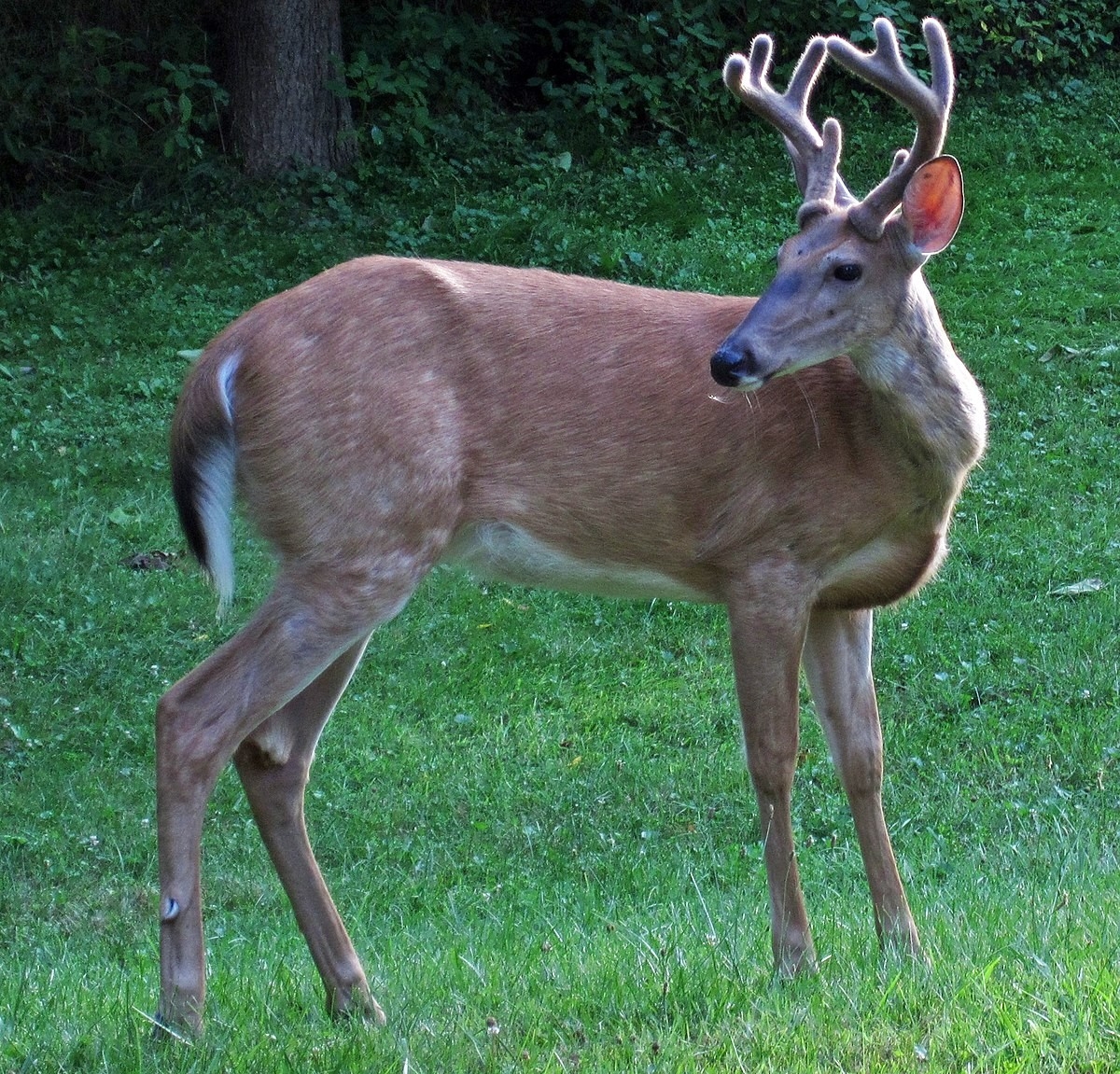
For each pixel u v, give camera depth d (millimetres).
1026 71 27750
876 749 7359
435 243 21953
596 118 25391
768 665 7000
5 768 12047
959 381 6926
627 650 13859
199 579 14656
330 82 23625
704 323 7164
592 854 10898
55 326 20000
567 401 6934
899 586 7266
